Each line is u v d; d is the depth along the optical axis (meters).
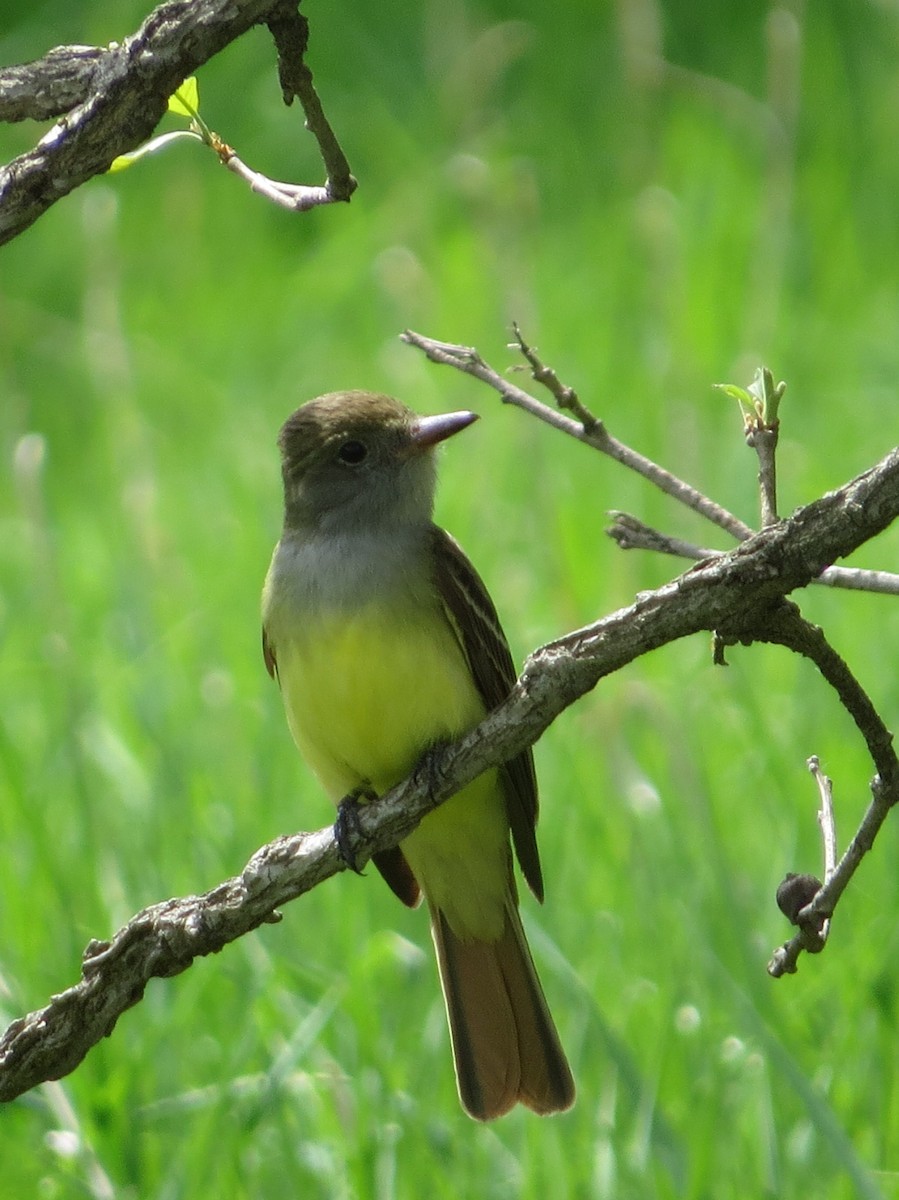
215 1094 8.58
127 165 6.27
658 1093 8.46
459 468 14.07
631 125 17.95
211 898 6.51
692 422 13.76
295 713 8.07
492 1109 8.18
